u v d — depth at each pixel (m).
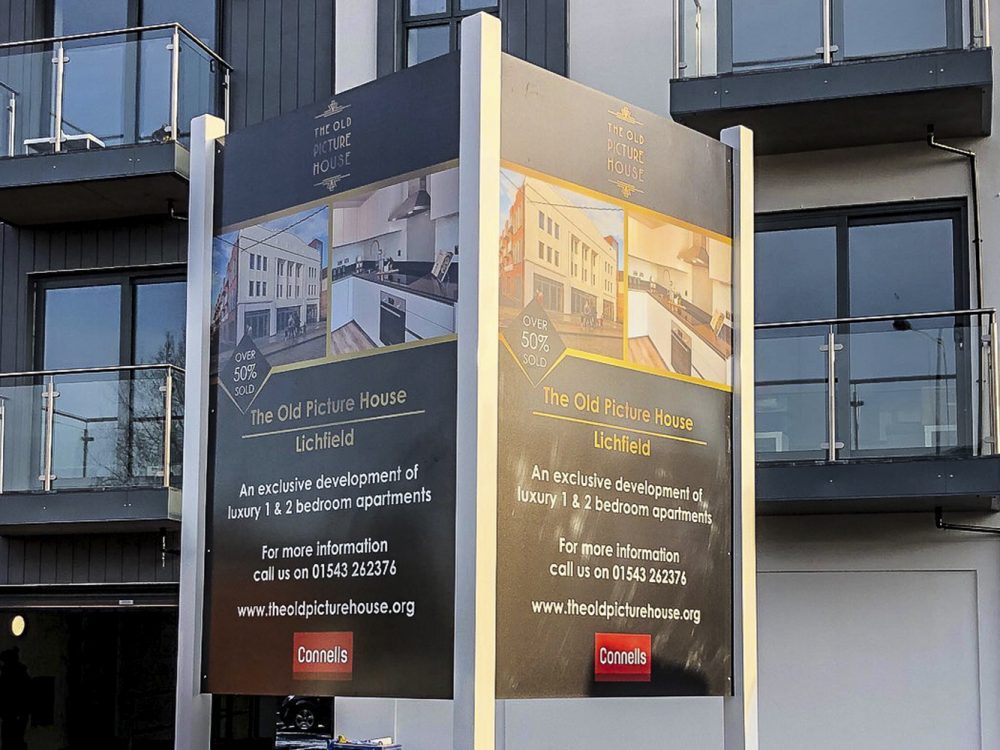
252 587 5.03
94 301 13.58
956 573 11.37
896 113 11.36
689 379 5.23
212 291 5.38
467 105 4.54
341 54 13.16
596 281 4.90
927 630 11.35
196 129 5.45
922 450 10.76
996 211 11.62
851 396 10.97
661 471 5.07
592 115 4.97
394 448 4.62
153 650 9.87
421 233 4.65
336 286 4.91
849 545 11.59
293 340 5.03
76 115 12.91
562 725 11.87
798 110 11.35
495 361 4.45
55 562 13.14
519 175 4.66
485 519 4.35
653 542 5.00
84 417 12.51
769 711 11.60
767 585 11.75
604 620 4.77
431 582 4.45
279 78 13.34
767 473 10.91
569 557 4.67
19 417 12.66
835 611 11.57
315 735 12.04
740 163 5.51
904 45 11.27
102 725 9.63
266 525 5.01
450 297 4.52
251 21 13.49
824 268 12.04
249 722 11.61
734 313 5.46
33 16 13.85
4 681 9.22
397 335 4.67
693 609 5.12
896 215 11.96
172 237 13.38
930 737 11.24
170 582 12.83
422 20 13.15
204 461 5.28
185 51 12.88
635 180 5.12
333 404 4.84
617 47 12.59
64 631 9.50
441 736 11.95
